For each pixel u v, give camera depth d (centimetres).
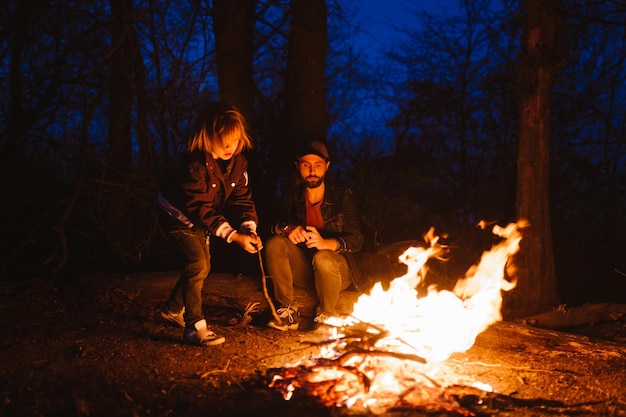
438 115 943
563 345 471
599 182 852
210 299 566
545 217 570
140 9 708
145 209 770
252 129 735
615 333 522
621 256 780
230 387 373
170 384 378
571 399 364
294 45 714
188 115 875
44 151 835
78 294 602
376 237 689
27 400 353
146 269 761
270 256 499
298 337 483
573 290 682
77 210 770
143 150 707
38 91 759
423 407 335
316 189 518
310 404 339
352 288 595
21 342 460
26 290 613
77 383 379
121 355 432
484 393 361
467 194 885
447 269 662
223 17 716
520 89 569
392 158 952
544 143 565
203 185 430
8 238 763
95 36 753
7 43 709
